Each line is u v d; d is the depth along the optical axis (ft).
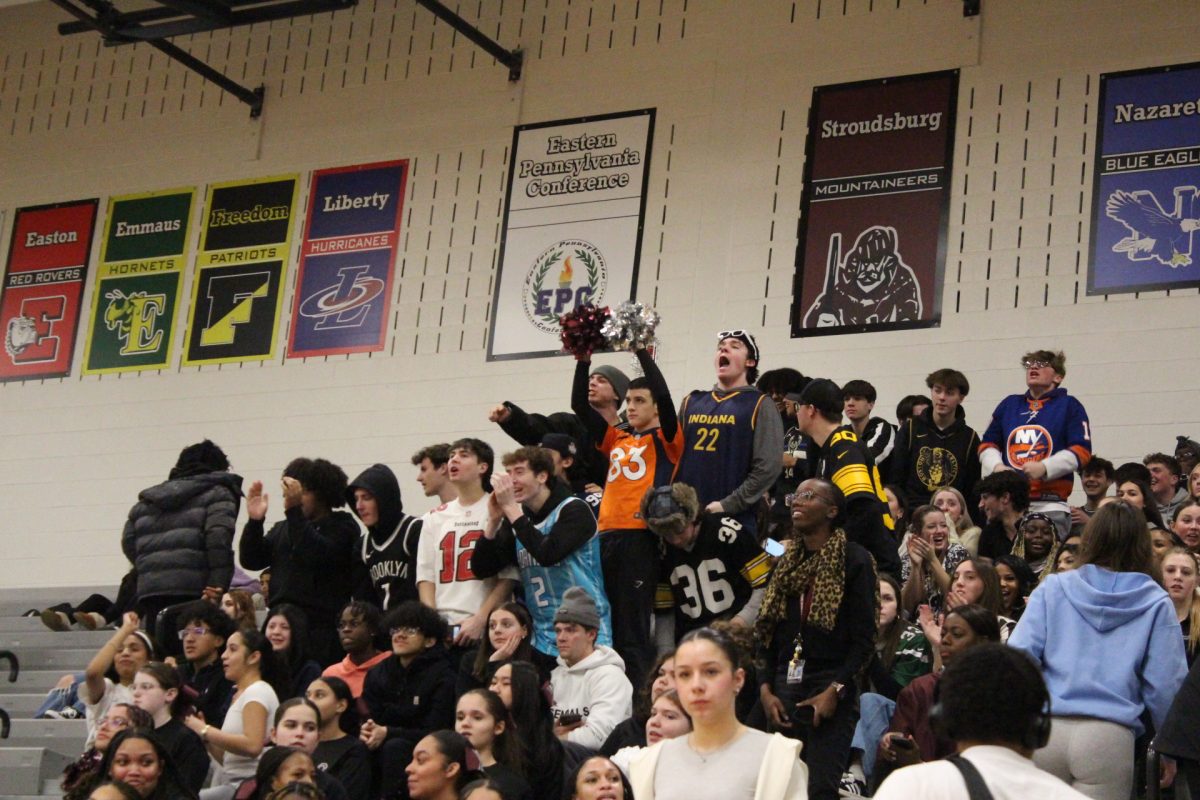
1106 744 29.68
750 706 39.47
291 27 83.61
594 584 43.24
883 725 39.50
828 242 68.54
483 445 46.73
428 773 34.09
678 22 74.69
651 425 45.11
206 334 80.94
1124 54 65.26
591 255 73.31
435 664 41.57
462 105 78.43
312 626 48.67
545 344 73.26
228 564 52.80
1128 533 30.99
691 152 72.59
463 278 75.92
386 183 79.10
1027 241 65.00
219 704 44.16
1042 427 55.93
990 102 67.15
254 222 81.56
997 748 19.66
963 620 34.12
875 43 70.03
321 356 78.02
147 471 80.23
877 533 44.73
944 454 56.80
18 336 85.20
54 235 86.12
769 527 46.91
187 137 84.58
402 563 48.11
